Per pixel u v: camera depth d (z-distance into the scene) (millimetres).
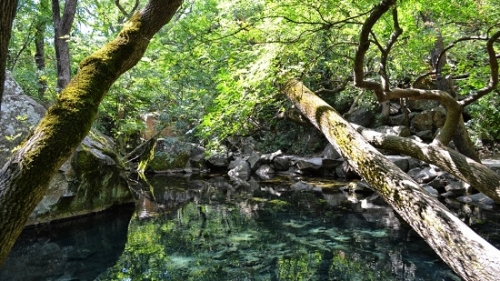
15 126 5121
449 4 3951
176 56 4074
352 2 3398
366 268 3768
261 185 9305
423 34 4555
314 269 3754
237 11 4430
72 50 8852
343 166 9750
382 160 3572
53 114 2029
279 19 3900
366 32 3137
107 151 6344
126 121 9102
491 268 2107
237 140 13398
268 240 4738
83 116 2094
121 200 6586
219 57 4500
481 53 5125
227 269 3773
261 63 4066
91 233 5020
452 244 2395
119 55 2443
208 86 7512
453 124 4324
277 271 3701
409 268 3740
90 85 2234
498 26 4406
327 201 7129
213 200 7473
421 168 8047
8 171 1785
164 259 4078
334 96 10711
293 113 7113
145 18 2574
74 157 5457
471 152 5762
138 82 7664
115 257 4121
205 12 4535
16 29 10836
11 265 3846
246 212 6344
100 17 7785
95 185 5879
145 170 11953
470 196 6586
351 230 5137
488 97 7285
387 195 3203
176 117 9812
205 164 12648
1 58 1520
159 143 12250
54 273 3643
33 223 5059
